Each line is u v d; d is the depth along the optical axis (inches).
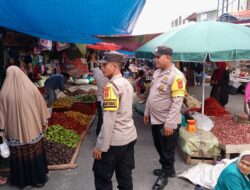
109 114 106.0
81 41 280.2
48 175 167.8
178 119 141.7
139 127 276.7
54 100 322.0
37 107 150.1
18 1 144.0
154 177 166.2
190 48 181.0
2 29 228.8
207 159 183.5
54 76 326.6
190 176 160.9
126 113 111.7
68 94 412.2
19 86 142.0
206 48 178.5
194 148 181.2
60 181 161.0
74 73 513.3
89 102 342.6
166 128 140.6
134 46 317.4
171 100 144.5
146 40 304.0
